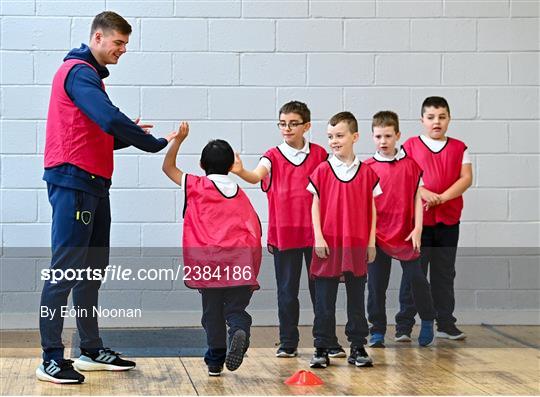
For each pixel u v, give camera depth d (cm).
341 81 578
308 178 480
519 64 583
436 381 416
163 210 572
